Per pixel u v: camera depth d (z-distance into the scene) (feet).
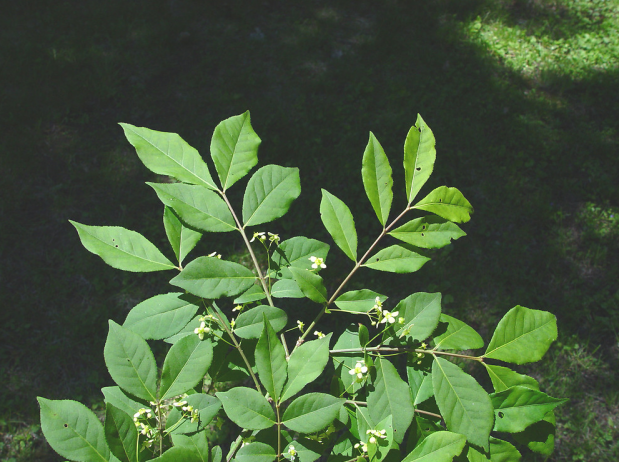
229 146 3.98
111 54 18.07
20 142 14.99
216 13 20.54
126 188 14.73
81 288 12.80
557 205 15.78
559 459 11.32
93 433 2.90
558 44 21.39
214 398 3.22
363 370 3.37
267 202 3.91
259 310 3.66
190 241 3.84
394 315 3.54
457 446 3.04
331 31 20.36
